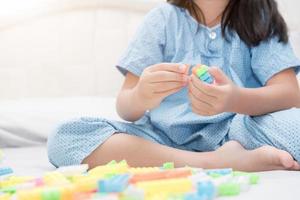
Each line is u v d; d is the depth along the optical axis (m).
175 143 0.98
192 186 0.54
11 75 1.64
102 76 1.65
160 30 1.09
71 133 0.88
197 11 1.09
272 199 0.53
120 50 1.66
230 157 0.83
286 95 0.95
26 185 0.58
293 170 0.77
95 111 1.29
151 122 1.00
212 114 0.84
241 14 1.05
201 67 0.83
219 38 1.06
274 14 1.06
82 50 1.66
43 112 1.28
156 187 0.54
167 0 1.17
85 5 1.67
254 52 1.04
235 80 1.01
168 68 0.86
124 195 0.50
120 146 0.86
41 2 1.67
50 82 1.64
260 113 0.90
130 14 1.69
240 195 0.55
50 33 1.66
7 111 1.28
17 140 1.23
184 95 1.01
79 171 0.65
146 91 0.87
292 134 0.81
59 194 0.50
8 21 1.65
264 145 0.84
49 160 0.93
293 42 1.57
